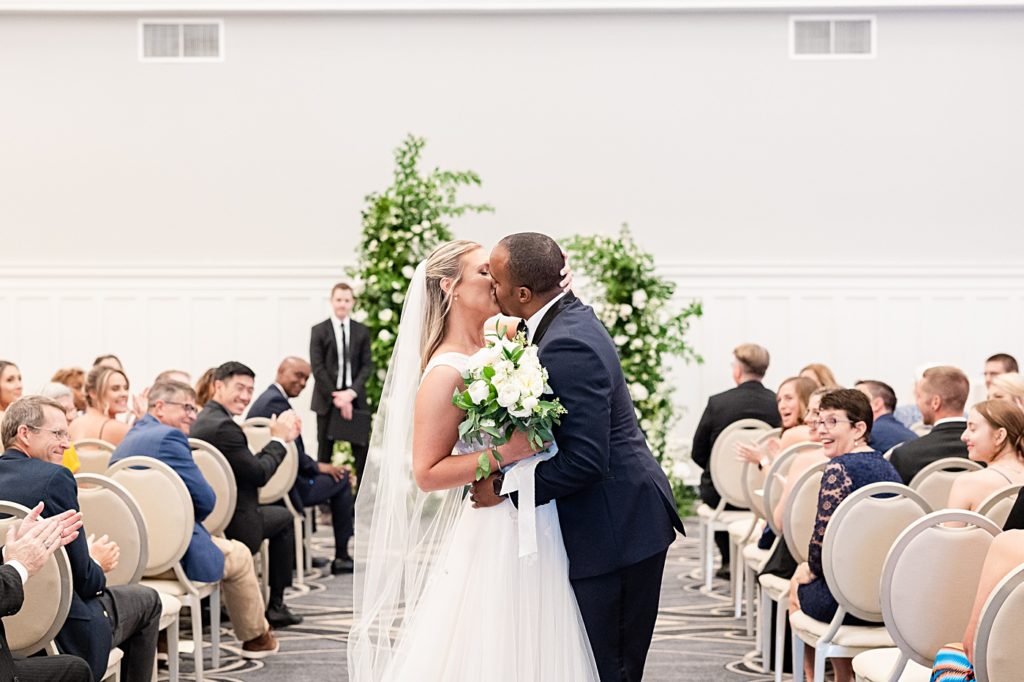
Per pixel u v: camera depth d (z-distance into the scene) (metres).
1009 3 9.71
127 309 10.02
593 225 10.03
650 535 2.87
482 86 9.98
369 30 9.96
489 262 3.00
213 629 4.92
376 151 10.01
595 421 2.76
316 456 9.22
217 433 5.29
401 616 3.18
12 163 9.97
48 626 3.33
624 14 9.95
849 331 9.95
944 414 4.75
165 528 4.40
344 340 8.37
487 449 2.80
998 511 3.44
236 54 9.97
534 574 2.87
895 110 9.91
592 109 9.99
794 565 4.58
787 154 9.97
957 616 3.11
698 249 10.02
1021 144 9.89
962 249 9.94
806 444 4.82
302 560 6.82
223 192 10.02
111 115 9.98
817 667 3.74
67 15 9.91
